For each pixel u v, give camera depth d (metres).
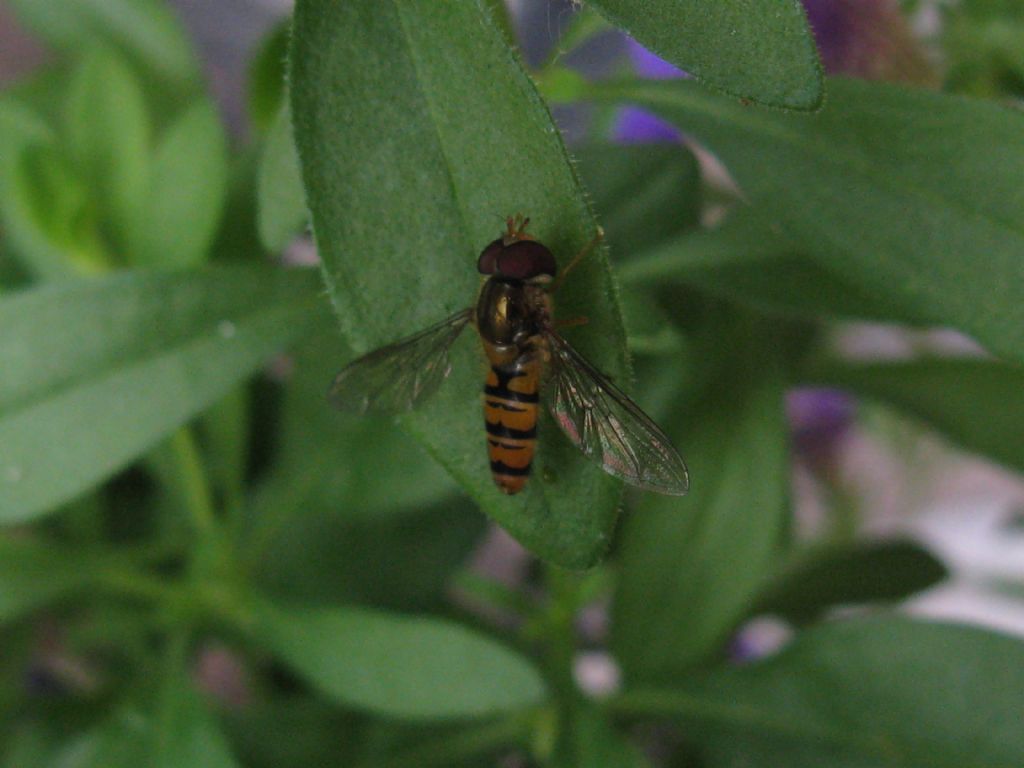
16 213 0.13
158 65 0.14
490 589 0.13
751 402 0.13
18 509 0.12
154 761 0.12
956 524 0.22
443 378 0.11
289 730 0.13
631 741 0.13
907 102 0.11
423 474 0.13
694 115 0.11
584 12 0.11
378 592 0.14
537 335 0.11
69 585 0.13
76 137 0.13
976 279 0.11
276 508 0.13
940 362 0.13
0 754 0.13
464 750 0.13
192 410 0.12
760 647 0.17
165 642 0.14
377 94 0.10
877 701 0.12
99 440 0.12
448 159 0.10
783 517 0.13
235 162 0.13
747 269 0.12
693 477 0.13
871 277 0.11
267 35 0.12
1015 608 0.22
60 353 0.12
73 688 0.15
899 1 0.12
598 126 0.14
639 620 0.13
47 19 0.14
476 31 0.10
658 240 0.13
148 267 0.13
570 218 0.10
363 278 0.10
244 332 0.12
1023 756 0.12
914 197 0.11
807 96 0.09
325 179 0.10
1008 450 0.13
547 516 0.10
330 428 0.13
